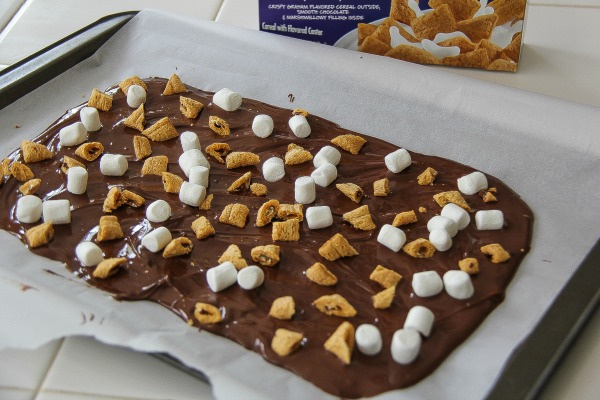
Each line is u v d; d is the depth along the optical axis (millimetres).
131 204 490
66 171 514
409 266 450
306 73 565
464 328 417
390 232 457
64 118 549
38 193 502
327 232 470
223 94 551
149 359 414
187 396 398
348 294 436
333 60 564
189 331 419
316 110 549
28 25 637
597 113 503
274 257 449
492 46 561
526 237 461
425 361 402
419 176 500
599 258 440
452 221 460
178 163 521
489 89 528
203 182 499
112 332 410
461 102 526
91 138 539
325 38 593
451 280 429
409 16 562
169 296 438
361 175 507
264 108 554
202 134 540
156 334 415
